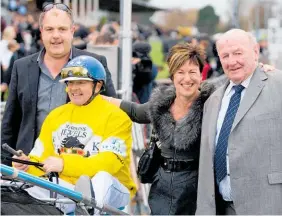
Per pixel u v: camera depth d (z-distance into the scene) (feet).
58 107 17.11
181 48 17.29
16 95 19.35
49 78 18.99
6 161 19.27
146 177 17.81
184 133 17.07
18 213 13.70
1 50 36.65
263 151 15.49
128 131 16.55
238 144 15.67
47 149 16.70
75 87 16.34
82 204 14.35
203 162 16.31
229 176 15.89
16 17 51.65
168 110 17.48
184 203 17.26
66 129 16.47
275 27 48.39
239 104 15.93
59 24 18.60
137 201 25.36
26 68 19.15
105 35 34.53
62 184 15.66
